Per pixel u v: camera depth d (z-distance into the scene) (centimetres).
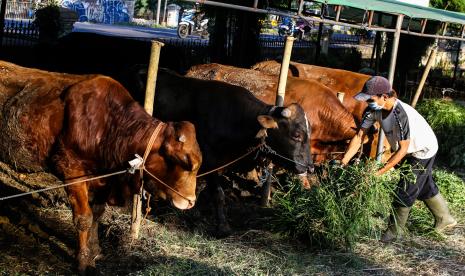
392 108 588
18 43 1498
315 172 750
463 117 1118
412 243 642
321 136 750
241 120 619
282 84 689
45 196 664
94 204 519
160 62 1337
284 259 567
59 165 489
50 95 492
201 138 631
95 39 1320
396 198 625
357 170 614
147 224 618
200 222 648
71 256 544
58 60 1288
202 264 535
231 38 1508
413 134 603
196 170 470
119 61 1301
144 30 2855
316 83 764
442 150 1098
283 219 622
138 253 555
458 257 616
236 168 657
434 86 1834
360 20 1281
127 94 497
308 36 2409
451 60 2653
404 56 1786
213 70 799
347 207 608
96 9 3472
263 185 715
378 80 577
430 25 1630
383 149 754
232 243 596
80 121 479
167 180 469
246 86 764
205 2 613
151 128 470
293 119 602
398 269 573
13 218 607
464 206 774
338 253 592
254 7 646
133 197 530
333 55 2320
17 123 499
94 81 489
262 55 2014
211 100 636
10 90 509
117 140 475
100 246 568
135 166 459
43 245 558
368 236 632
